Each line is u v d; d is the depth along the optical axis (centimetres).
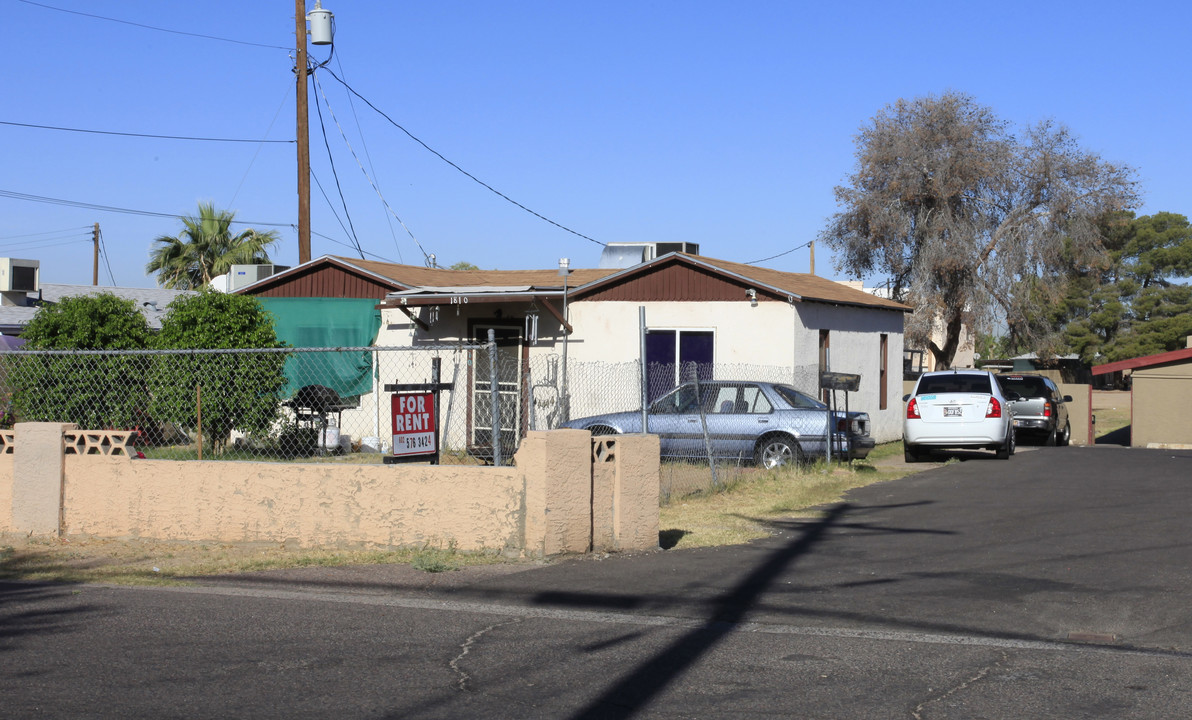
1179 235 6319
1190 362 2259
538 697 515
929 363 4603
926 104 3856
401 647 605
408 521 885
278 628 649
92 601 726
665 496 1227
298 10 1952
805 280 2225
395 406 930
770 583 781
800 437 1501
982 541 952
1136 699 511
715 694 521
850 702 508
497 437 916
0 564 861
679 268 1852
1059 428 2333
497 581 784
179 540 937
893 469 1633
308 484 907
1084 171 3691
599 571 820
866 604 716
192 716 484
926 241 3728
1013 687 531
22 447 971
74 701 505
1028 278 3722
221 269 3403
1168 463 1705
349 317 1902
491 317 1861
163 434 1556
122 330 1611
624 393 1847
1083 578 789
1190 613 683
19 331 2258
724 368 1809
